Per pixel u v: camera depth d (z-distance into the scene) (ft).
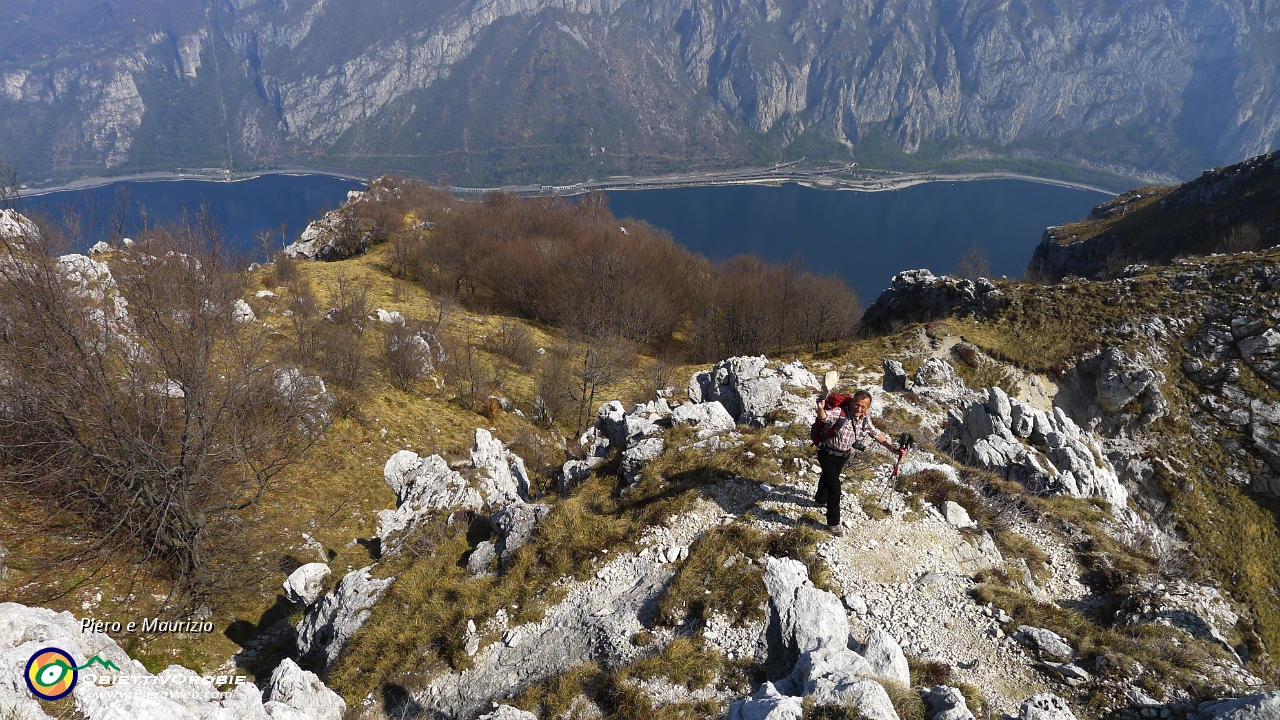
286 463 85.10
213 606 64.90
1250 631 43.73
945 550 39.24
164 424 66.49
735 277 252.21
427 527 54.13
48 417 59.82
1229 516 122.52
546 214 320.70
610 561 40.83
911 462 48.39
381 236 315.58
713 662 31.19
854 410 37.17
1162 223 345.10
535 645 37.06
